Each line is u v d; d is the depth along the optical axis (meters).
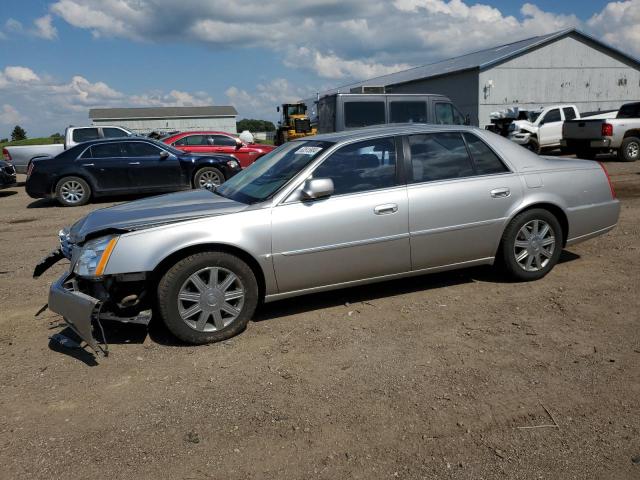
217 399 3.31
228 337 4.16
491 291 4.97
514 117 20.86
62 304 3.90
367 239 4.45
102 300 3.94
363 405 3.17
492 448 2.74
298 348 3.97
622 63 29.67
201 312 4.04
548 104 28.61
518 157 5.09
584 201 5.28
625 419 2.94
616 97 29.94
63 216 10.69
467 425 2.94
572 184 5.21
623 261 5.77
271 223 4.18
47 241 8.16
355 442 2.83
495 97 27.55
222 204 4.41
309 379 3.51
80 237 4.13
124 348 4.09
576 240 5.35
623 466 2.57
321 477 2.58
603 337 3.93
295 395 3.32
